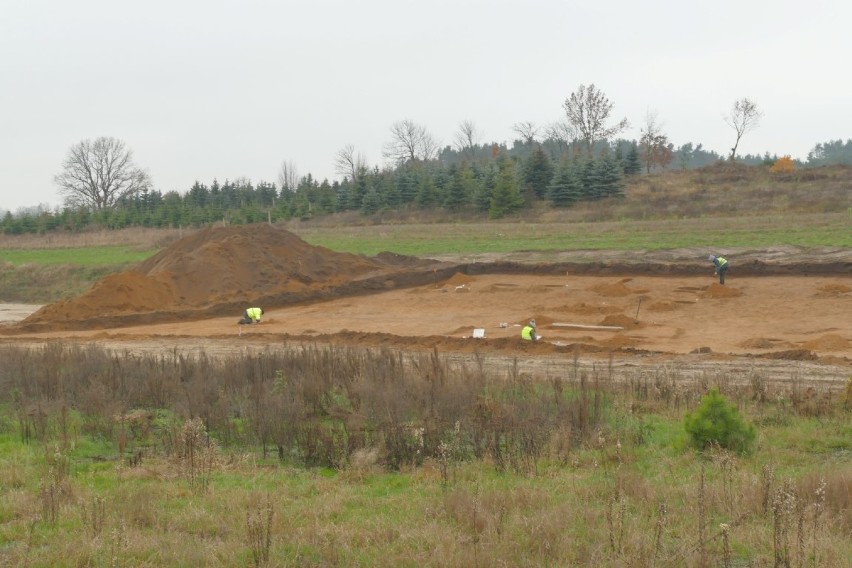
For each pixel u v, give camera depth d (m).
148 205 92.38
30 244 66.00
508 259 39.66
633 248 39.91
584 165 63.00
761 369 17.16
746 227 43.59
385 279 35.25
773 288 28.75
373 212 69.31
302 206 73.56
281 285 35.34
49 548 7.67
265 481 10.21
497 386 14.39
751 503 8.16
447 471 10.13
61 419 13.35
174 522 8.44
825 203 53.00
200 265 35.44
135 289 32.78
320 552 7.39
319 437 11.76
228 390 15.55
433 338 22.47
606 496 8.84
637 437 11.73
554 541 7.37
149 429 13.57
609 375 15.52
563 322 25.94
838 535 7.27
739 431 10.80
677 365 18.05
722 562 6.92
